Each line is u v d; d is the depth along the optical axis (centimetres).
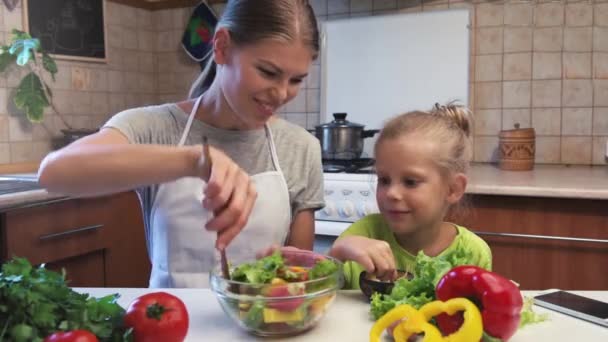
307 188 131
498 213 192
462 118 132
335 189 220
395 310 74
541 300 92
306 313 77
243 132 123
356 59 268
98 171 86
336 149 238
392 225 117
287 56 99
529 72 244
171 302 72
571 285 188
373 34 263
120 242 222
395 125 121
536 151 247
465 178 123
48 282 67
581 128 240
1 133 238
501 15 246
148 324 70
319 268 84
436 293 76
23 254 181
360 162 238
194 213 118
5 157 240
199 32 300
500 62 248
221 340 78
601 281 184
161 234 121
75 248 201
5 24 237
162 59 316
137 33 305
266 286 76
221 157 81
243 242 121
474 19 250
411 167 113
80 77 271
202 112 123
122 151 87
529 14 242
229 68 105
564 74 240
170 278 120
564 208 185
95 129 262
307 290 77
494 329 70
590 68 237
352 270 114
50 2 255
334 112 274
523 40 244
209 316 87
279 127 129
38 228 187
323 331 81
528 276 192
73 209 200
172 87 316
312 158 130
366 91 267
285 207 125
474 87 253
